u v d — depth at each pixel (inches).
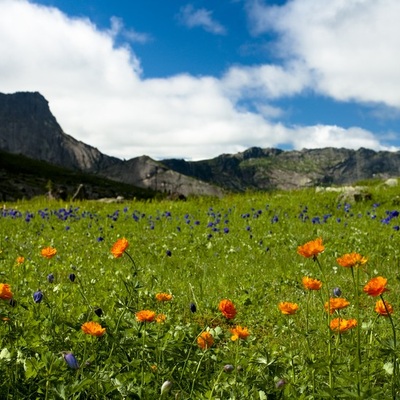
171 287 286.5
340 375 127.9
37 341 146.6
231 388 126.0
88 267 340.5
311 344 182.1
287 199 777.6
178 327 162.2
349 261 127.0
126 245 158.6
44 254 196.4
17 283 240.7
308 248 139.4
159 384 127.5
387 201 733.3
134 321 151.6
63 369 123.8
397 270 324.2
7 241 463.2
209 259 393.7
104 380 120.2
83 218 691.4
